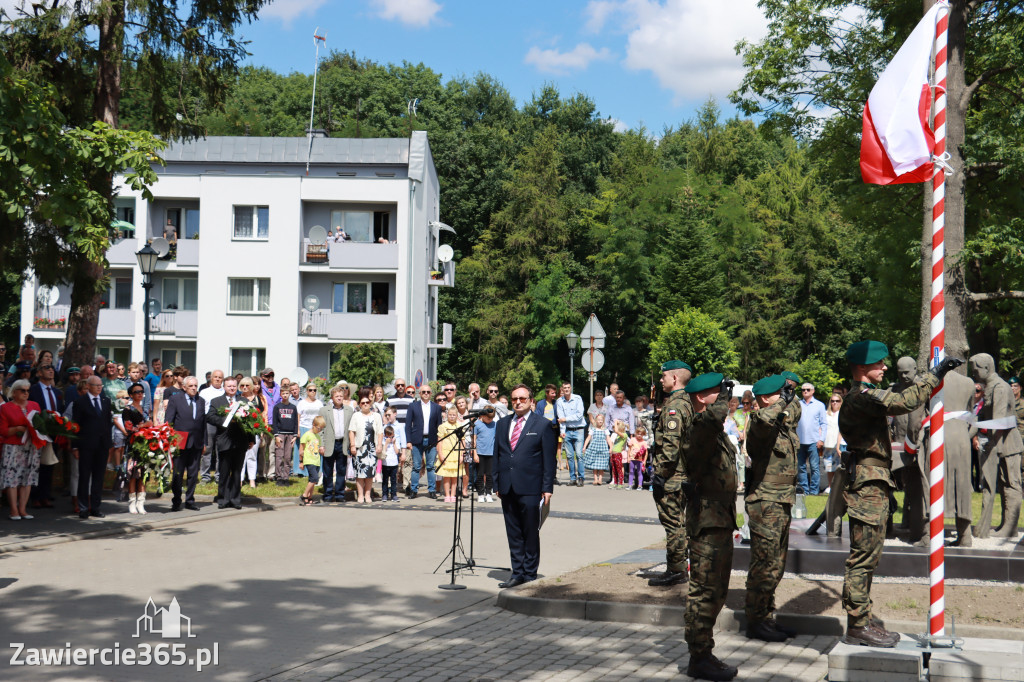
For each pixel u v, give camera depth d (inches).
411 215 1795.0
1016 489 440.5
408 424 770.8
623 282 2502.5
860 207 1064.8
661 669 288.2
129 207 1840.6
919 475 416.5
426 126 2748.5
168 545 513.0
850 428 309.9
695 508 281.0
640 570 422.9
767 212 2561.5
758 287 2491.4
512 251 2571.4
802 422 791.1
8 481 568.4
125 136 552.1
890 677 255.8
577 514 669.9
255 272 1780.3
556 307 2472.9
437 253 2121.1
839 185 1065.5
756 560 325.4
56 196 529.3
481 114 3090.6
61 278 741.3
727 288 2532.0
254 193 1781.5
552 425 419.5
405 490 800.3
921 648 265.9
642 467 871.1
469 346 2583.7
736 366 2006.6
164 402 733.9
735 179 2849.4
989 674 246.8
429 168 1995.6
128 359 1849.2
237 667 283.9
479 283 2568.9
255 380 768.9
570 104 3058.6
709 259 2406.5
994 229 827.4
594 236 2571.4
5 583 402.6
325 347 1817.2
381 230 1836.9
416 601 386.6
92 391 596.7
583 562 477.4
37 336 1845.5
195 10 867.4
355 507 708.0
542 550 516.1
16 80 513.0
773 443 326.3
